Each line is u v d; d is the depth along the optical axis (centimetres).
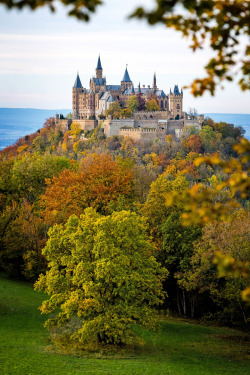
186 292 6938
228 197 6769
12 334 5059
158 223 7119
